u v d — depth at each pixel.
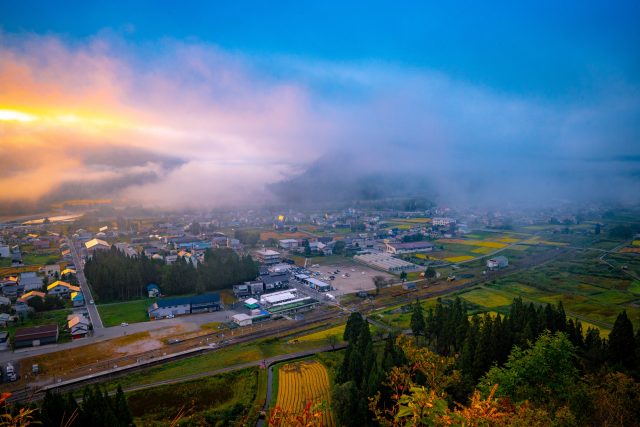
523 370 28.38
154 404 44.88
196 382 49.62
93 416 35.53
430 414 10.29
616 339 42.19
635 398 25.00
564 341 29.78
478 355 42.62
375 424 38.12
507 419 15.97
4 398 10.98
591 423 23.73
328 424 40.81
